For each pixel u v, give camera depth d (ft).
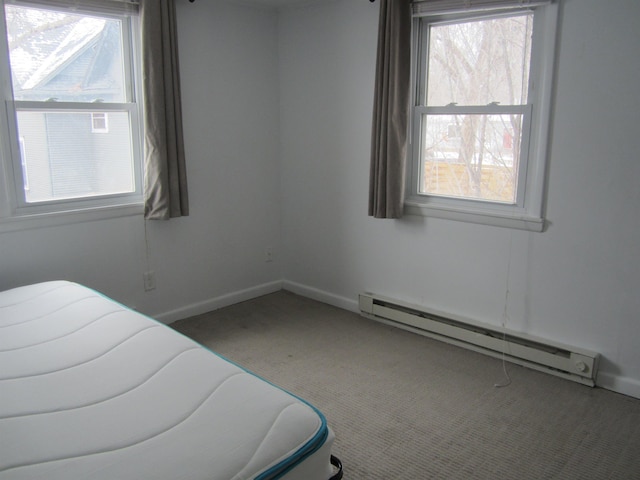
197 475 4.00
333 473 5.11
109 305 7.40
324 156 12.10
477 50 9.35
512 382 8.80
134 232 10.46
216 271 12.14
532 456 6.83
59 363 5.71
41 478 3.92
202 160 11.44
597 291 8.54
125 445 4.34
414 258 10.83
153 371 5.54
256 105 12.33
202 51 11.08
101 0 9.14
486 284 9.81
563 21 8.19
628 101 7.82
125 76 10.00
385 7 9.77
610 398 8.29
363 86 11.02
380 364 9.46
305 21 11.86
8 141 8.63
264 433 4.53
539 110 8.69
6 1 8.30
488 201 9.63
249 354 9.87
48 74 9.02
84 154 9.65
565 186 8.59
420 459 6.77
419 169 10.53
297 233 13.12
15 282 8.96
